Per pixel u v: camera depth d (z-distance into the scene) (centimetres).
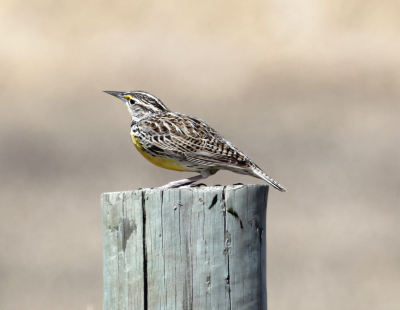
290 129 1783
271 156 1600
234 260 474
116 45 2372
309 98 2041
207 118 1869
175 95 2050
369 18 2577
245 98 2034
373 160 1569
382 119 1858
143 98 748
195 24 2520
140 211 475
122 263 480
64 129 1794
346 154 1611
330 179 1478
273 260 1152
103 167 1541
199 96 2047
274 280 1088
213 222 473
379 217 1288
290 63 2288
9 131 1772
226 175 1517
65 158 1600
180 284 470
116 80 2139
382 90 2098
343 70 2252
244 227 477
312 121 1844
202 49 2353
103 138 1728
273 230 1253
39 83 2127
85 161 1580
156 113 732
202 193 472
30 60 2242
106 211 488
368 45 2377
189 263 471
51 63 2238
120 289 481
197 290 470
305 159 1572
